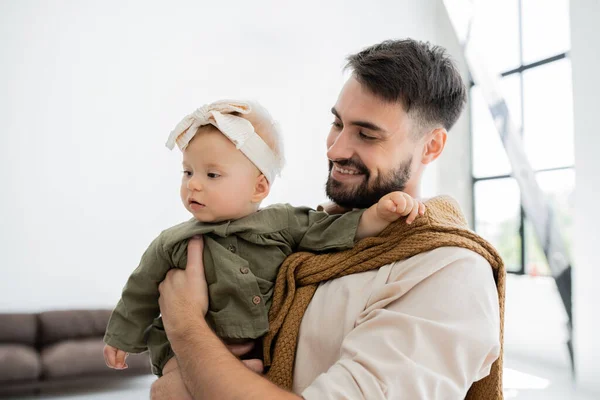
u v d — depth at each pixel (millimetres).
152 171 6035
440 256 1068
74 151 5707
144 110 6031
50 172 5602
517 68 6375
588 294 4961
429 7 7629
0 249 5367
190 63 6270
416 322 956
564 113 5812
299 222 1324
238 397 904
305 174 6789
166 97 6141
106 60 5895
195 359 1006
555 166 5887
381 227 1194
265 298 1227
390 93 1211
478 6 6227
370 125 1220
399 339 950
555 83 5930
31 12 5602
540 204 5352
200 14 6348
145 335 1338
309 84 6883
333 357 1103
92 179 5770
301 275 1234
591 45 5000
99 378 4828
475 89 7262
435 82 1261
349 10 7137
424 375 898
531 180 5398
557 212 5832
